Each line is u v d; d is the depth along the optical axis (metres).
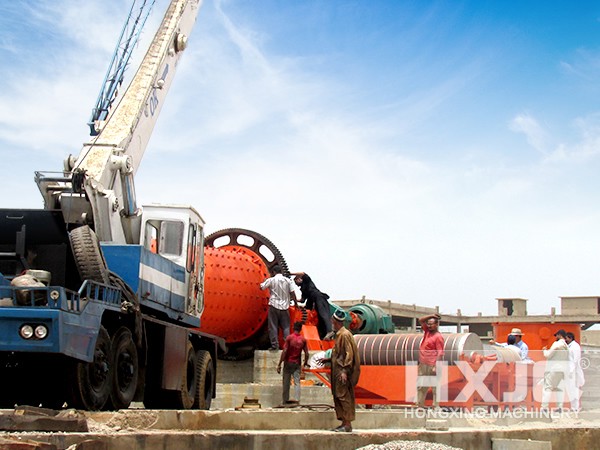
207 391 18.83
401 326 50.00
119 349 13.62
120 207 17.50
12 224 14.30
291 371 18.91
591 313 50.66
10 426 10.69
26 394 13.23
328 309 26.30
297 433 12.55
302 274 26.44
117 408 13.52
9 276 13.86
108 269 14.11
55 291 11.60
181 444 11.12
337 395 13.74
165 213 17.88
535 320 50.59
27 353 12.27
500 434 14.82
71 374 12.38
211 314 25.34
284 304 25.12
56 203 15.48
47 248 14.30
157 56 20.80
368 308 28.70
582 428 16.50
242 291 25.80
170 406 16.73
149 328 15.80
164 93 21.16
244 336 26.72
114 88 19.11
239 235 27.62
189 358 17.45
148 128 20.05
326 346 25.77
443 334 19.09
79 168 15.44
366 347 20.03
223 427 14.13
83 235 13.69
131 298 14.26
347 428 13.68
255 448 11.82
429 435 13.72
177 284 17.05
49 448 9.46
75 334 11.85
